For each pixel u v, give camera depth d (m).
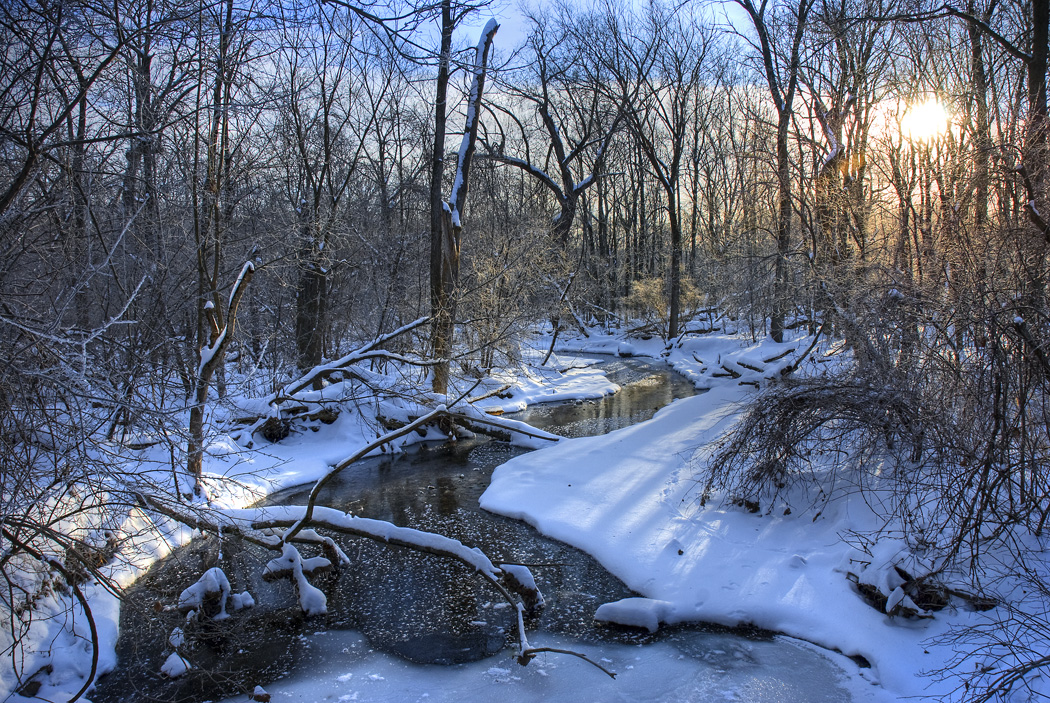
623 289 35.94
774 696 4.53
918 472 6.18
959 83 10.88
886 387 6.17
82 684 4.94
